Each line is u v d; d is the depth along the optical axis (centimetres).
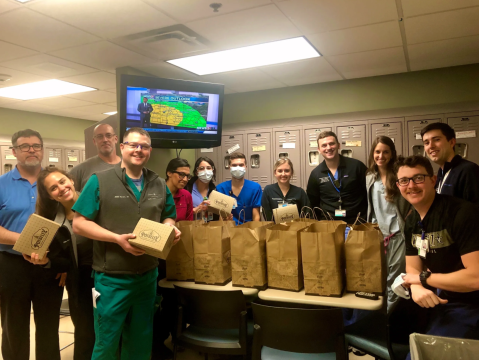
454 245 156
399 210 262
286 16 271
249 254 203
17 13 257
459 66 404
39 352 222
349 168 320
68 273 225
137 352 200
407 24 290
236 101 525
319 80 457
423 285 164
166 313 258
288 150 458
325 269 186
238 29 294
